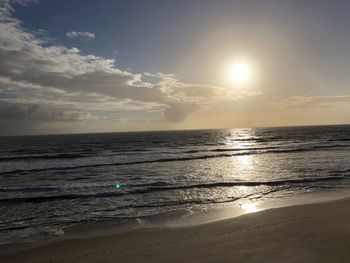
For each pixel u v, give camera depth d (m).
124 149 53.81
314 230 8.39
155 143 73.94
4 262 7.53
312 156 32.66
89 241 8.95
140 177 21.48
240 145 58.31
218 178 20.25
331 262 6.16
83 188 17.78
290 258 6.48
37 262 7.43
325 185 16.91
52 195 15.93
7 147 67.75
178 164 28.94
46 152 50.38
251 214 10.92
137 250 7.75
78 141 98.50
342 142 56.97
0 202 14.65
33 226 10.75
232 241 7.94
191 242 8.12
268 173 21.97
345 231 8.16
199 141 79.62
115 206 13.47
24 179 22.42
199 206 13.03
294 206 11.89
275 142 65.12
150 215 11.75
